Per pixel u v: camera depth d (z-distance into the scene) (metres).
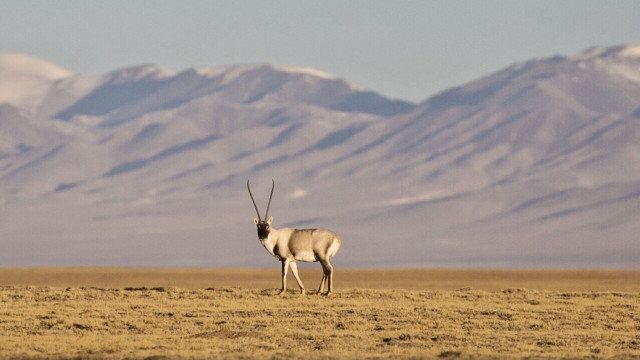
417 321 167.25
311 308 176.50
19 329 159.25
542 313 176.12
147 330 159.25
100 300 187.00
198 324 163.62
